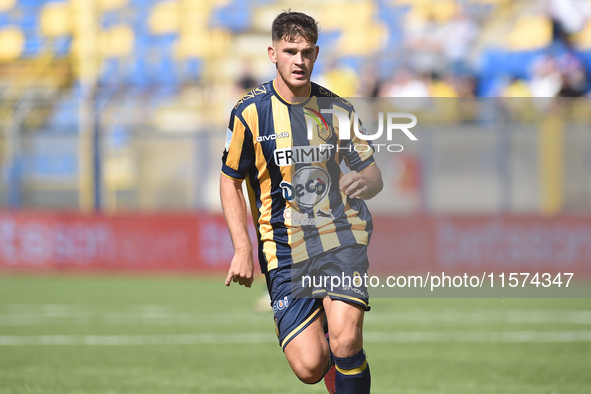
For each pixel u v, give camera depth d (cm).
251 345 2222
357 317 1086
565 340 2328
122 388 1599
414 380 1706
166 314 2909
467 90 5516
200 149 4184
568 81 5491
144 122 4341
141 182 4256
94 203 4281
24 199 4306
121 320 2756
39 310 3006
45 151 4278
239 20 6462
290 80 1113
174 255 4256
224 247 4222
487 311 3108
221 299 3397
